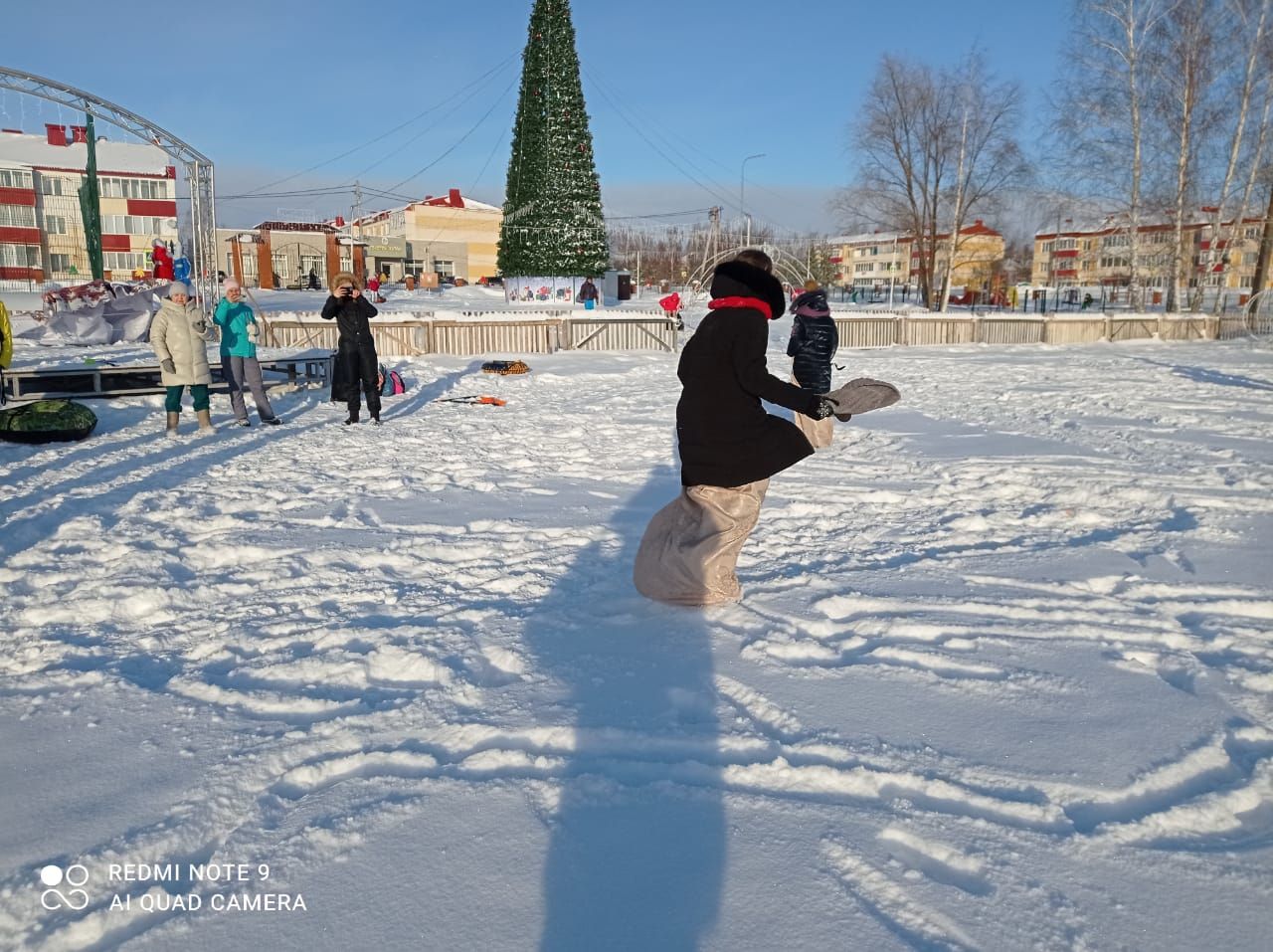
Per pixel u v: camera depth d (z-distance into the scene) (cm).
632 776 261
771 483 682
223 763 269
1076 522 565
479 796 249
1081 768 264
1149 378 1518
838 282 10044
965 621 387
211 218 1877
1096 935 194
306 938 196
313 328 1770
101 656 359
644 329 2039
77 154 5034
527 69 3234
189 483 679
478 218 7306
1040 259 9200
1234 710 303
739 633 372
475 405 1164
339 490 664
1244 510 584
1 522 555
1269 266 3378
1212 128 3186
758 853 223
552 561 485
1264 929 196
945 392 1312
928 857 223
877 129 4359
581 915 201
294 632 380
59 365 1349
